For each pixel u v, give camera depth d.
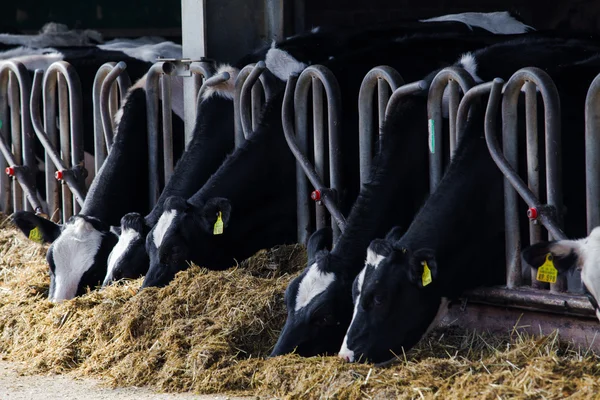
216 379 8.70
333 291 9.27
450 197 9.39
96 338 10.06
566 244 7.75
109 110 14.06
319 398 8.03
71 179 14.31
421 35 14.96
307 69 11.46
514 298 9.19
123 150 13.78
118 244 11.78
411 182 10.46
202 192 11.67
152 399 8.49
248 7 14.53
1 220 15.79
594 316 8.56
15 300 11.91
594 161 8.81
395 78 10.59
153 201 13.84
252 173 11.85
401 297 8.73
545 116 9.02
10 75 15.75
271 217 12.12
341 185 11.45
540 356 8.23
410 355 8.93
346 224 9.96
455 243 9.27
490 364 8.09
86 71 18.62
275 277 11.50
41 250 14.09
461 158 9.65
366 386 7.97
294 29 20.19
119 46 21.77
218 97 13.01
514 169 9.37
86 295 11.46
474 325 9.66
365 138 11.12
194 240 11.15
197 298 10.09
